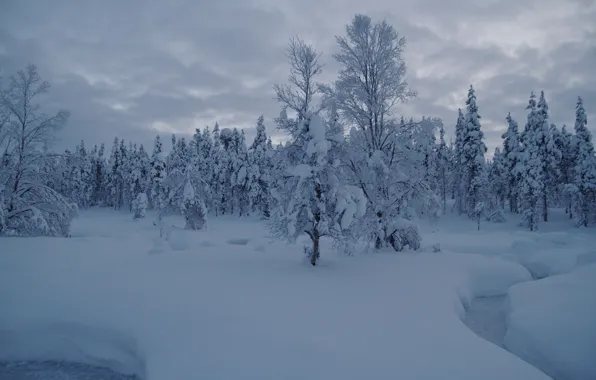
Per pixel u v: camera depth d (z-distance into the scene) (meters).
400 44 17.48
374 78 17.67
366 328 7.57
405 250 17.86
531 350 7.90
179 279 11.70
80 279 11.67
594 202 37.47
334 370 5.89
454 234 31.91
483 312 11.46
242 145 51.03
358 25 17.56
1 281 11.25
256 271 12.91
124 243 19.05
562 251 18.94
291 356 6.36
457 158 45.28
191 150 59.59
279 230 13.92
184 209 33.50
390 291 10.35
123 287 10.71
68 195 69.56
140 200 48.91
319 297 9.72
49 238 19.08
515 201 47.44
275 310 8.63
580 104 41.78
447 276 12.42
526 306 10.03
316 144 12.94
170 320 8.20
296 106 14.82
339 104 17.27
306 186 13.18
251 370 5.96
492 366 6.04
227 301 9.33
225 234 30.73
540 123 38.88
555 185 42.00
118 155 70.94
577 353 7.15
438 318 8.19
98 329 8.23
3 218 20.58
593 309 8.58
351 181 17.28
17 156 21.84
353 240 13.97
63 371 7.68
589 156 38.56
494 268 14.84
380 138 17.94
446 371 5.86
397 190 17.84
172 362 6.39
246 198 49.81
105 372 7.60
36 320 8.67
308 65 15.07
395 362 6.14
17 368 7.82
